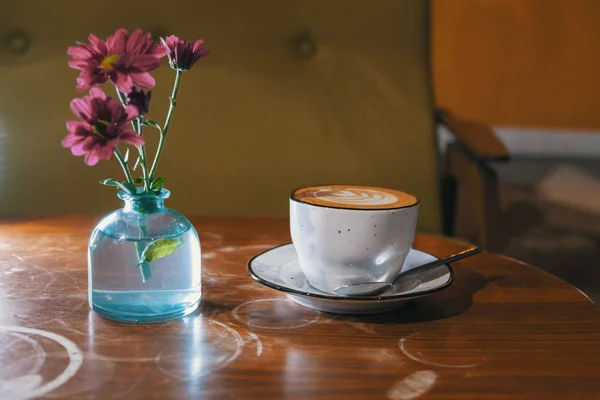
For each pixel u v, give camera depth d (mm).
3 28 1029
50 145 1028
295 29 1082
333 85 1079
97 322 452
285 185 1073
